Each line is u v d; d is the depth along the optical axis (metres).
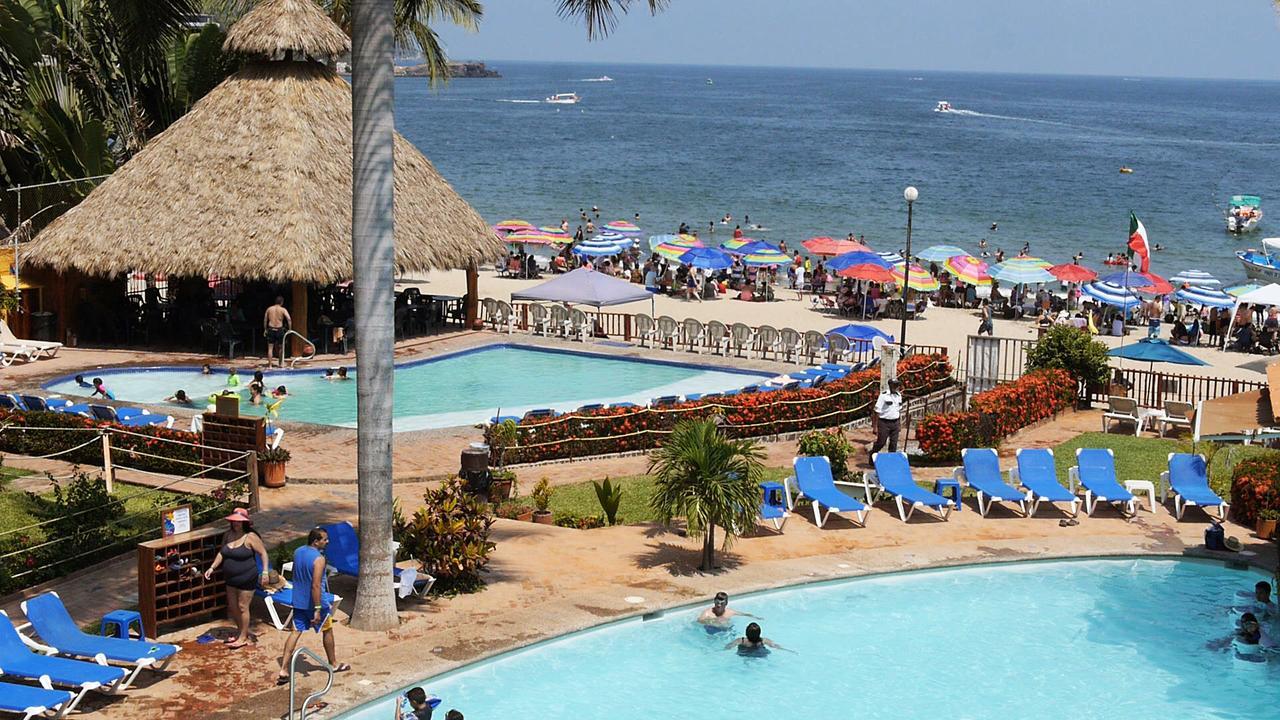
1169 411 28.11
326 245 32.50
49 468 22.39
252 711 12.94
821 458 21.41
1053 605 17.64
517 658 15.11
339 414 29.03
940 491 21.30
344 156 34.62
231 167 33.34
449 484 17.39
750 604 17.25
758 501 17.86
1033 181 115.19
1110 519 21.27
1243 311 48.19
